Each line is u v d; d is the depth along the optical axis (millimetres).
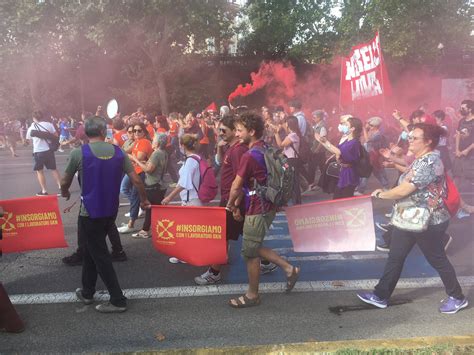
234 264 5164
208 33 23422
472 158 7203
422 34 26000
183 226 4309
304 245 4555
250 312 3971
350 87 9367
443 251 3871
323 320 3811
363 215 4406
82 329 3713
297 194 7129
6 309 3625
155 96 25625
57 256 5480
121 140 7547
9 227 4371
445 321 3758
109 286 3953
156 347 3430
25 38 24500
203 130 11305
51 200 4430
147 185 5910
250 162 3840
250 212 3912
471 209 6312
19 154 17750
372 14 24984
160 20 22859
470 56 25312
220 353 2994
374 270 4922
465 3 26281
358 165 5602
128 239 6125
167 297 4297
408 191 3691
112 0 20641
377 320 3797
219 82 28125
